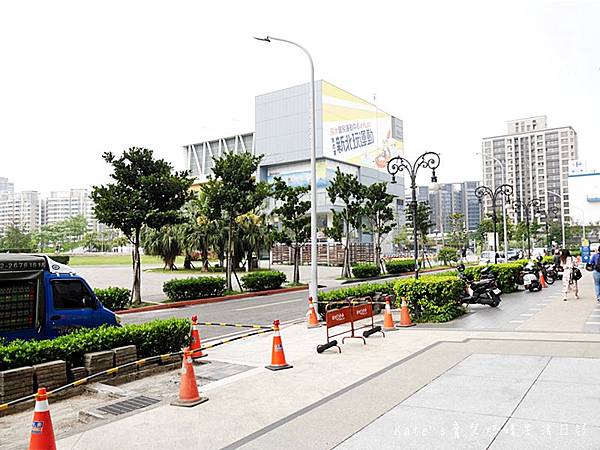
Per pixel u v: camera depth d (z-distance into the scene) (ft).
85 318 33.04
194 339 33.53
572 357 29.27
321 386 25.45
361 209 125.39
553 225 249.96
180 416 21.30
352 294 55.98
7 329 29.35
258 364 31.50
